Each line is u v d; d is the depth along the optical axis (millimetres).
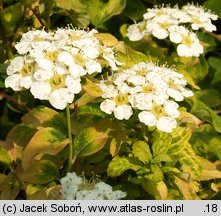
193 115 297
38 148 255
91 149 261
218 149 322
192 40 310
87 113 275
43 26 326
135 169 260
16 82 244
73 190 242
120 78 264
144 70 269
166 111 255
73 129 274
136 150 261
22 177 265
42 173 266
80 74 242
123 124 277
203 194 295
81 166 277
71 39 253
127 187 272
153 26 312
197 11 329
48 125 275
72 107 273
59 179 267
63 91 240
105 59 264
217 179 311
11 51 340
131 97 257
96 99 275
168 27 312
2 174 273
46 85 240
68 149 271
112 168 260
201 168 270
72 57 243
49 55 245
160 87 259
